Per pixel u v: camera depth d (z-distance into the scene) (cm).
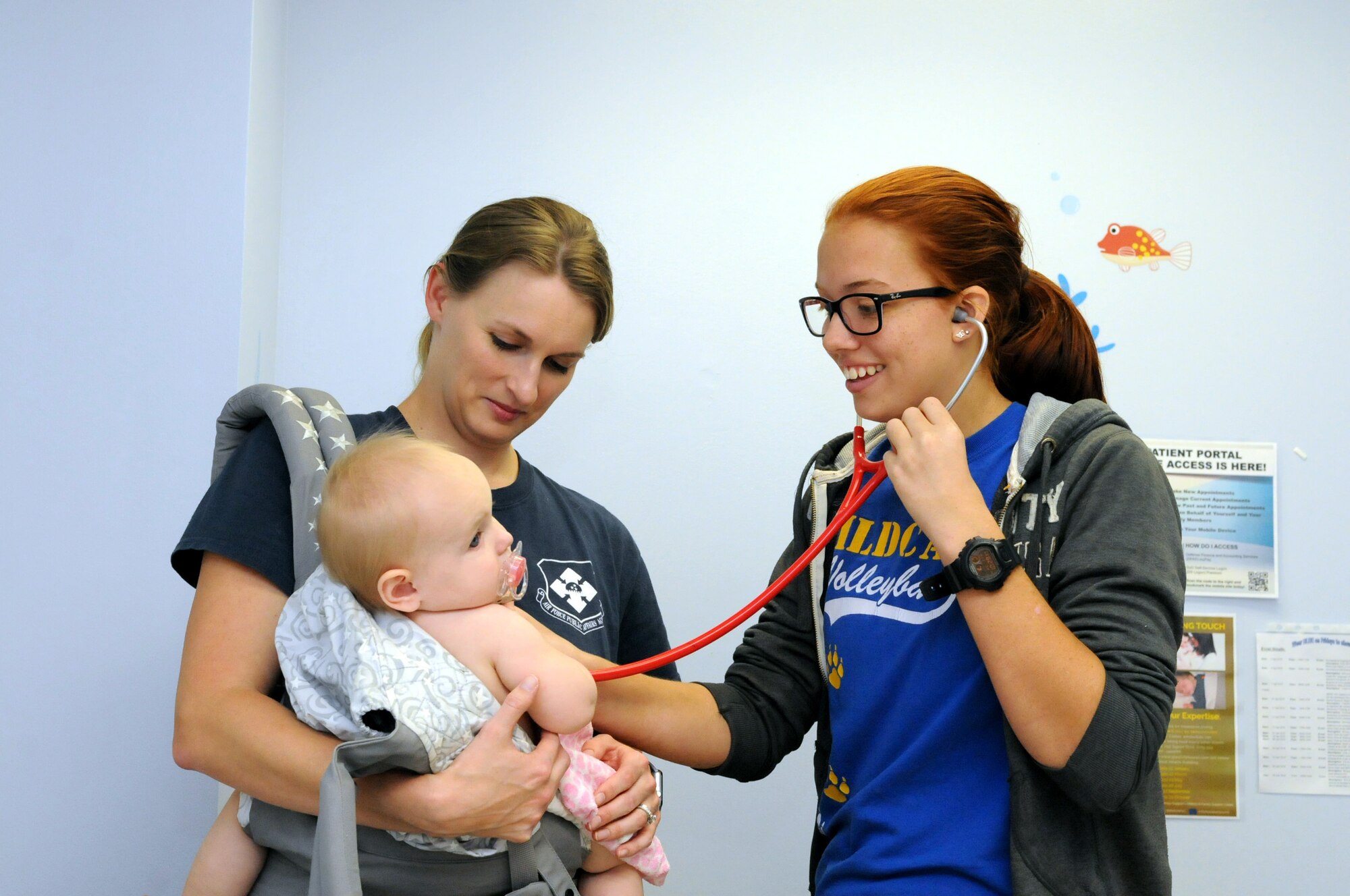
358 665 94
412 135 219
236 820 107
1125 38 230
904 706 116
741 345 222
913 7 229
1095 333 225
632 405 219
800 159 225
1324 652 219
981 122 227
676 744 124
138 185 179
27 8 179
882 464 120
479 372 118
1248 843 214
